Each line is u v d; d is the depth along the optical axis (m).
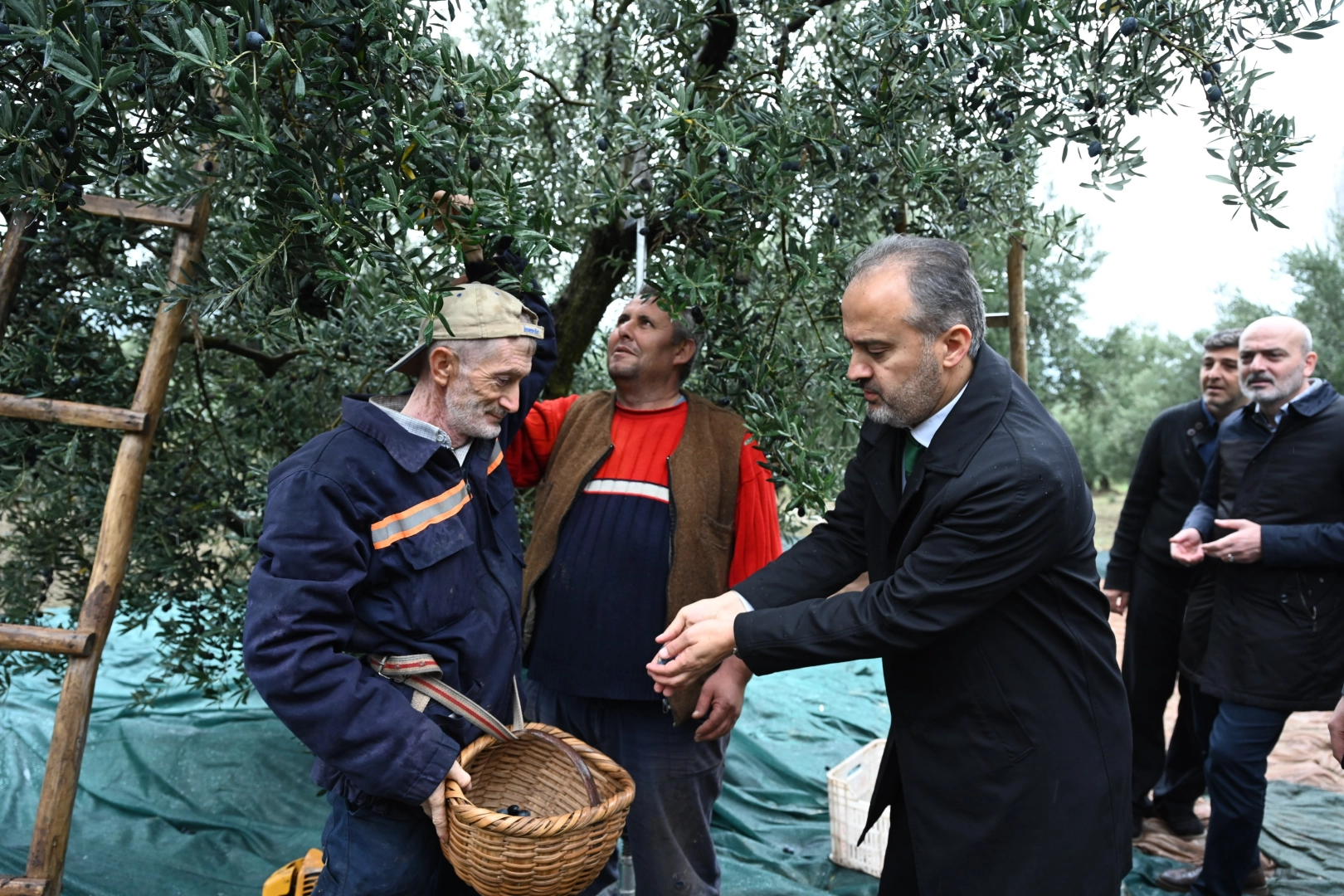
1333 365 8.82
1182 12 1.75
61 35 1.24
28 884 1.97
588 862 1.52
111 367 2.49
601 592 2.23
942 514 1.63
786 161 2.00
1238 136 1.66
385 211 1.45
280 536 1.50
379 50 1.47
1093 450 14.24
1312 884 3.06
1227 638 2.72
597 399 2.43
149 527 2.94
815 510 2.06
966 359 1.69
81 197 1.63
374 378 2.98
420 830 1.67
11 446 2.31
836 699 4.66
